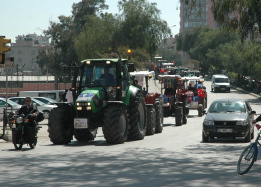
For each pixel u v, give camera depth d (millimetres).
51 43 129625
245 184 15289
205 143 30172
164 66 194625
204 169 18750
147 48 107812
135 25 108000
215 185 15094
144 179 16312
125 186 14922
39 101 61094
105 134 29125
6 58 32469
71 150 26172
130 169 18750
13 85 134375
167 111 49750
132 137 32312
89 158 22391
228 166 19609
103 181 15891
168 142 30719
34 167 19359
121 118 29859
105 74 30797
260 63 98938
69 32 131750
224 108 32438
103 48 106812
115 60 30797
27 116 26703
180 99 50500
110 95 30594
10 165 19984
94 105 29531
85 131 31844
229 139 33500
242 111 32156
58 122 29562
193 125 49469
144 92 37812
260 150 26188
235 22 35719
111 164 20266
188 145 28781
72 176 17016
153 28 109000
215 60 175750
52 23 129250
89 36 106875
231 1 34500
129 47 107500
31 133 26625
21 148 26828
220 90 125562
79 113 29641
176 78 50062
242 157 17422
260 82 123500
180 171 18219
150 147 27484
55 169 18797
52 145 29406
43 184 15297
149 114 36156
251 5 33906
